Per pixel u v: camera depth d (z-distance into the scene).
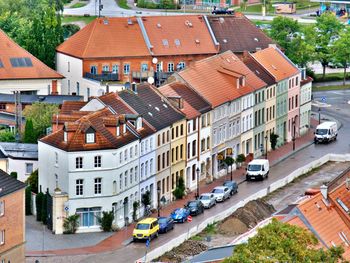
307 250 168.50
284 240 167.62
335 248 173.25
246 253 164.50
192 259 190.12
